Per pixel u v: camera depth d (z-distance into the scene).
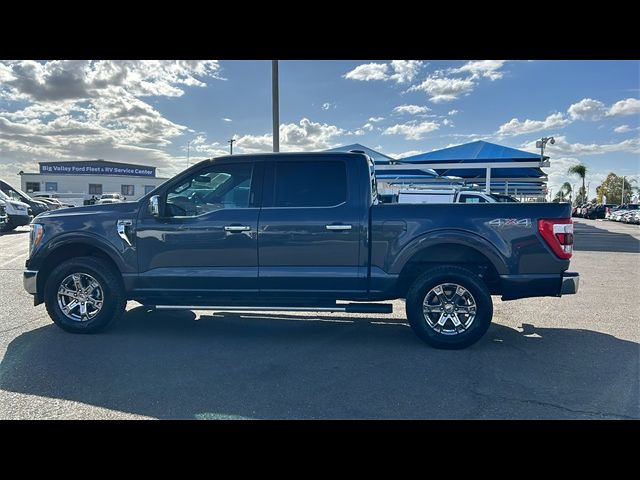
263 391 4.05
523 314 6.98
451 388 4.14
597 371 4.57
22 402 3.81
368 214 5.30
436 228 5.22
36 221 5.80
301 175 5.49
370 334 5.88
